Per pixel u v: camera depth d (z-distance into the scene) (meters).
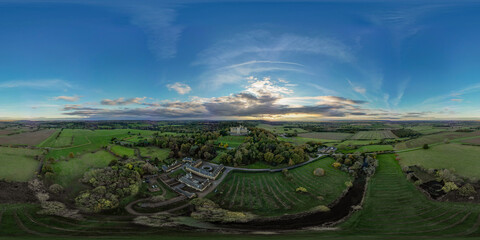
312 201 100.31
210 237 58.66
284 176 133.50
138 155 170.00
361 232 69.56
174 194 106.19
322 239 58.66
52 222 67.12
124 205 90.19
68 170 116.31
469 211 80.31
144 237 55.91
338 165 149.00
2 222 62.44
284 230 72.25
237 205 96.12
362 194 108.44
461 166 122.56
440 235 63.84
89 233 59.66
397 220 80.94
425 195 101.12
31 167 111.44
